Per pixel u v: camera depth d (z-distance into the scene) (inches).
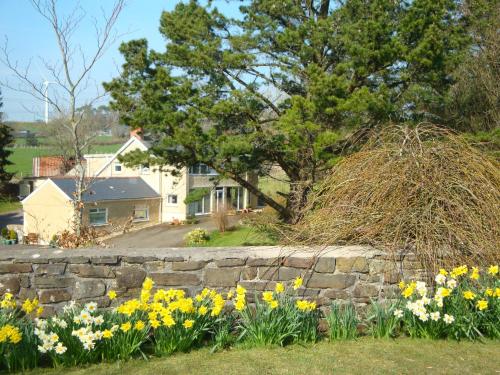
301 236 224.4
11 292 190.4
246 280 193.3
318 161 431.2
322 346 173.0
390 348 171.2
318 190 268.1
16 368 151.9
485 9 508.4
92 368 153.5
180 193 1349.7
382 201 213.0
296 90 535.2
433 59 435.8
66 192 1168.2
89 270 191.3
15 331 145.6
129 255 192.9
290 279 193.6
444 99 477.4
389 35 445.7
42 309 174.4
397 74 479.8
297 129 426.9
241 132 522.3
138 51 489.1
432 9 444.1
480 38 539.2
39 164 1716.3
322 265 194.5
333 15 483.2
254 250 201.6
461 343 176.2
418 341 178.1
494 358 162.9
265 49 508.1
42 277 190.5
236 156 470.9
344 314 183.3
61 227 1163.9
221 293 192.7
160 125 460.1
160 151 487.5
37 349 154.0
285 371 151.6
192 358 161.5
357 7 469.1
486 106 532.7
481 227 201.0
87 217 1173.7
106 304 191.0
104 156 1461.6
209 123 505.7
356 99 402.6
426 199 207.5
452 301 180.4
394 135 246.8
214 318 176.6
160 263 193.5
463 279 187.9
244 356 163.0
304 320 177.6
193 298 187.8
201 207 1401.3
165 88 469.1
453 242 198.1
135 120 462.0
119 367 153.9
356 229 209.3
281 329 173.0
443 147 223.0
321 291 194.4
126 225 631.2
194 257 193.6
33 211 1202.0
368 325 188.5
